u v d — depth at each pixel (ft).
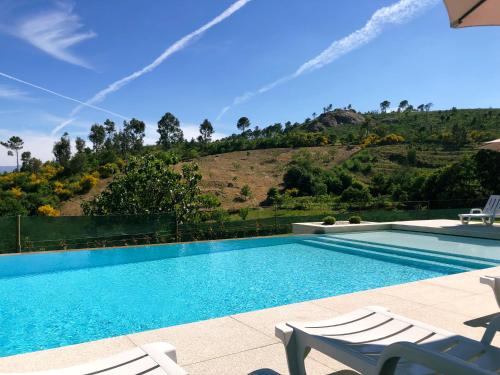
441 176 80.74
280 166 142.51
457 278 18.01
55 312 19.10
